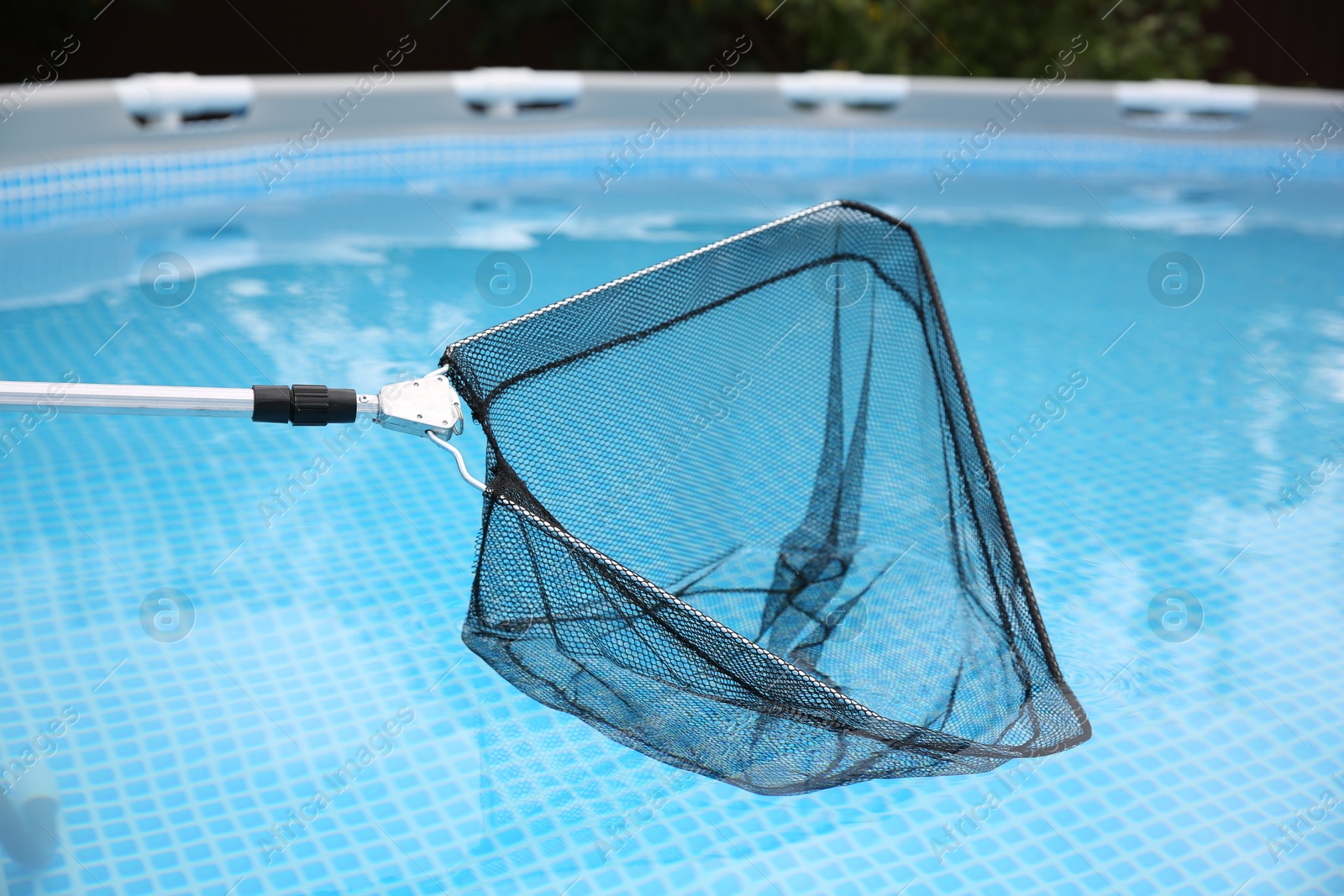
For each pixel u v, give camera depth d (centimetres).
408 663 239
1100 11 1070
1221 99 754
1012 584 197
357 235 556
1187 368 427
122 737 216
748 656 164
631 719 183
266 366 390
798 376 226
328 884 181
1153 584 279
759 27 1112
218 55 1042
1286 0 1076
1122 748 217
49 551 280
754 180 704
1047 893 182
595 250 541
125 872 184
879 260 222
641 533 214
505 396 191
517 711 224
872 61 1035
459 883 182
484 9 1048
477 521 299
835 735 171
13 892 179
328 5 1060
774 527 229
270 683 233
